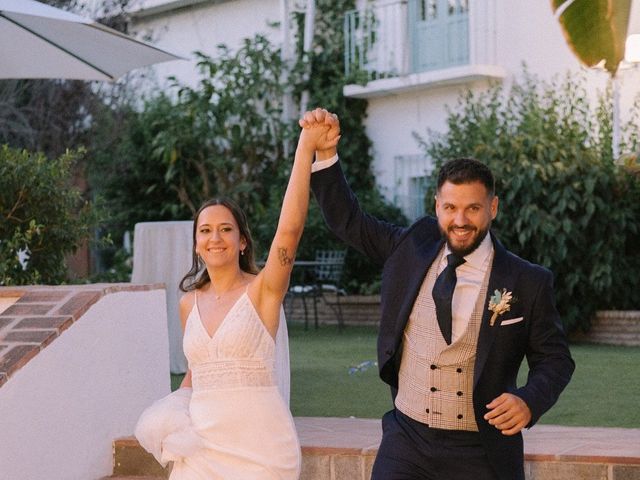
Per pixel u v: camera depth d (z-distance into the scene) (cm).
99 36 664
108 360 546
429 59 1391
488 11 1309
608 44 416
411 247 353
